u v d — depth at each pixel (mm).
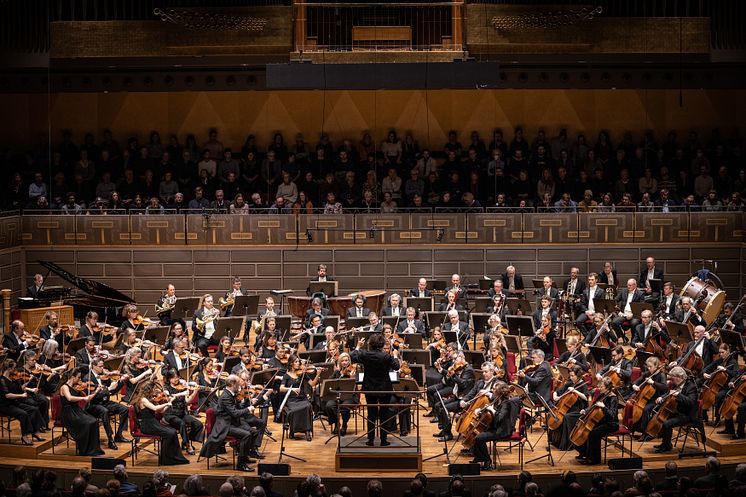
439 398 17891
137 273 27250
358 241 27172
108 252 27203
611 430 16734
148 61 28141
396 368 16781
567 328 24719
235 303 23594
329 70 26344
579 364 18391
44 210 27438
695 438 17609
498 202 27141
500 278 26484
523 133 30766
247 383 17141
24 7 28328
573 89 30578
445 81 26250
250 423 17062
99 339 22203
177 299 23641
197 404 18391
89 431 17125
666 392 17422
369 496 13500
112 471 16469
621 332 23250
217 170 29109
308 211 27516
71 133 30844
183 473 16453
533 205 27797
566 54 27656
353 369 18359
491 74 26203
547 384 18156
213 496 16359
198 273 27234
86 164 29047
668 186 28453
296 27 26750
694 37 27109
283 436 17344
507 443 17984
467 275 27188
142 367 18562
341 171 28719
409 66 26266
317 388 18812
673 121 30688
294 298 24766
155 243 27219
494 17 26703
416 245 27141
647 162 28984
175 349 18938
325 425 19203
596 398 16891
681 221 26984
